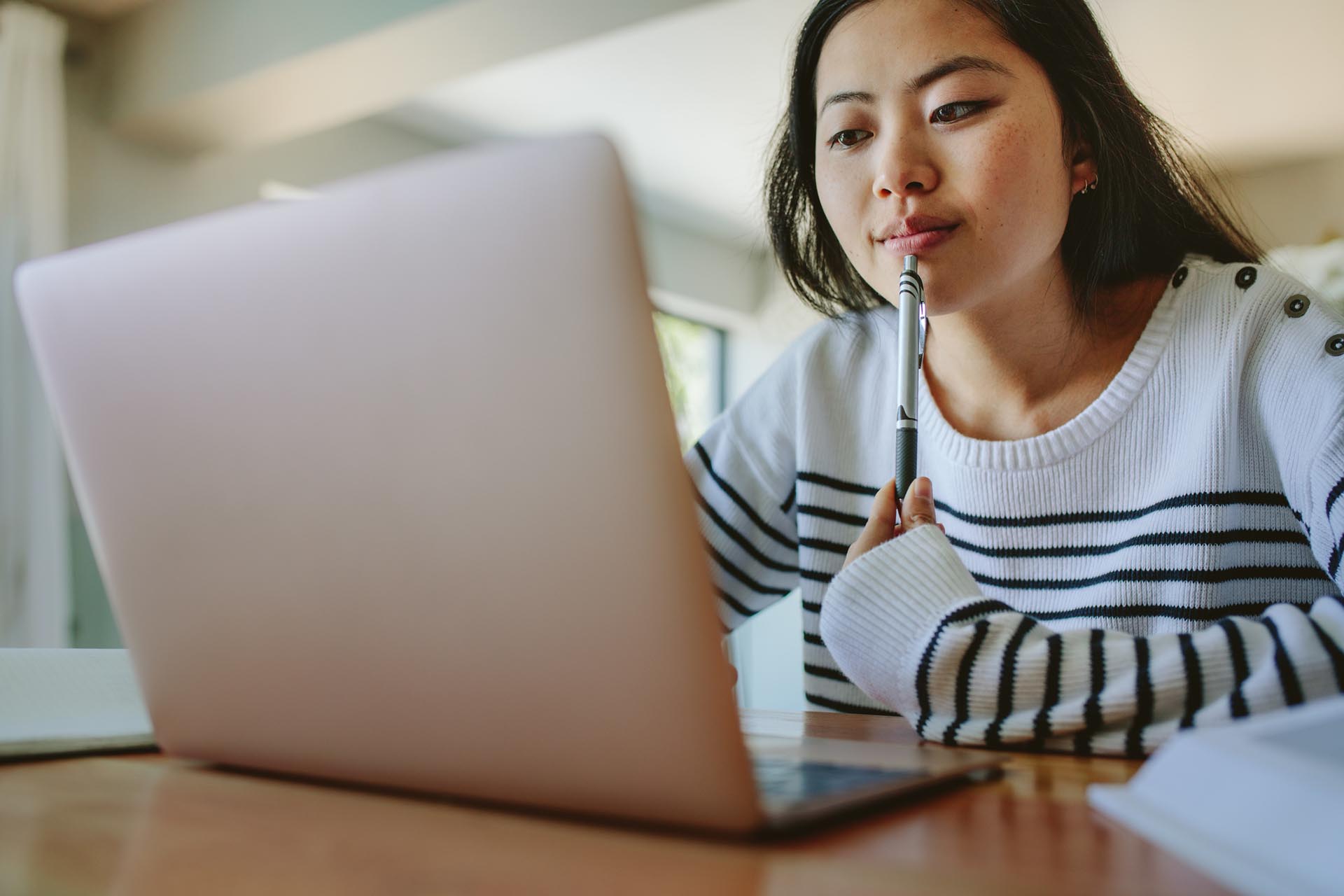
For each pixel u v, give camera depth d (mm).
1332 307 888
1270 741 333
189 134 3768
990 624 596
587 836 348
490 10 2977
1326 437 805
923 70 837
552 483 339
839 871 308
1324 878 268
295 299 383
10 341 3287
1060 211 877
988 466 969
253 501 412
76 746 523
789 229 1125
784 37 3773
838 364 1124
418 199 349
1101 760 546
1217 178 1037
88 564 3543
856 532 1085
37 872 305
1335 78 3996
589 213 319
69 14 3674
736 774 330
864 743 570
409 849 332
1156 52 3842
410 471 367
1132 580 903
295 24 3275
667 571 326
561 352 330
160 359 426
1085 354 963
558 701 351
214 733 461
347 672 401
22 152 3350
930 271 853
